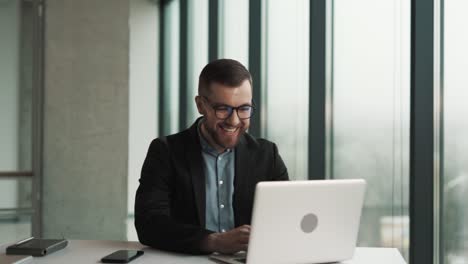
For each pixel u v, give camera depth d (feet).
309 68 11.35
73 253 6.70
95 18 15.98
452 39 9.34
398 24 10.11
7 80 15.42
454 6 9.29
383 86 10.40
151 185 7.29
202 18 16.34
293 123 12.27
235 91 6.65
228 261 6.12
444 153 9.57
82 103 15.90
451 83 9.38
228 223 7.50
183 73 17.30
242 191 7.51
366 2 10.66
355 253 6.84
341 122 11.18
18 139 15.52
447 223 9.55
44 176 15.70
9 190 15.46
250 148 7.68
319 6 11.27
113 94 16.05
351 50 10.94
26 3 15.52
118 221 16.07
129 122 16.63
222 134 6.82
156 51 18.69
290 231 5.81
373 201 10.70
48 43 15.69
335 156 11.28
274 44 12.82
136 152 18.12
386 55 10.33
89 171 15.93
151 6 18.57
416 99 9.63
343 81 11.12
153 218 6.94
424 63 9.58
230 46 14.64
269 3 13.00
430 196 9.70
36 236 15.67
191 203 7.36
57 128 15.76
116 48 16.08
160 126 18.70
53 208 15.75
